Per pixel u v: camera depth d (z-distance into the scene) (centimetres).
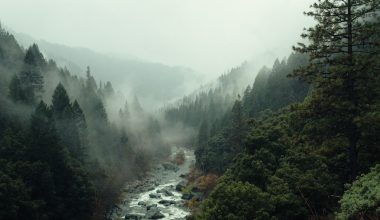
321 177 2967
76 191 5928
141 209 7588
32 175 5434
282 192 2970
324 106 2341
